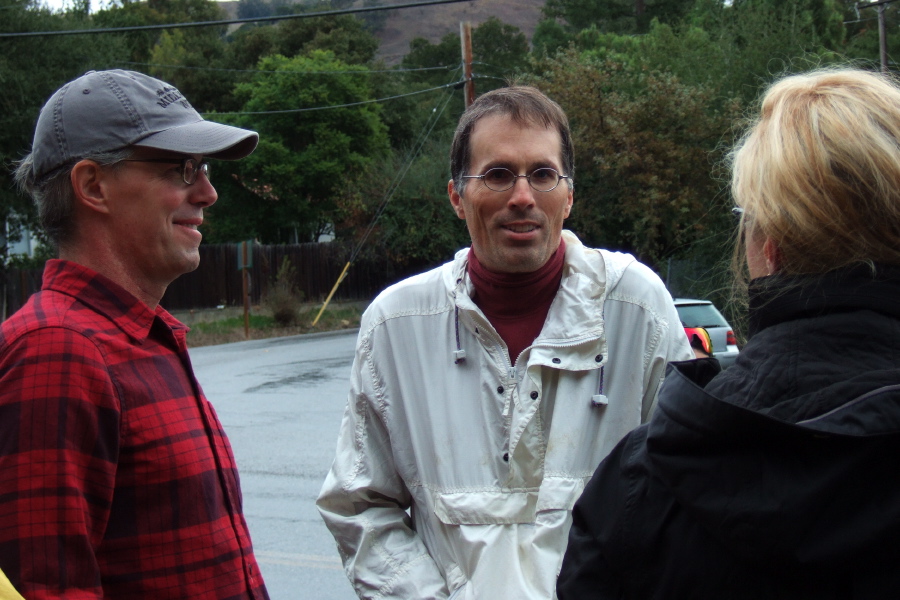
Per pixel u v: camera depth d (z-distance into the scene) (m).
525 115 2.03
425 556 2.08
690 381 1.14
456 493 2.03
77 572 1.51
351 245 29.70
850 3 39.50
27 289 22.33
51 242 1.89
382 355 2.18
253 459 7.43
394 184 28.94
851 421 1.01
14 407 1.52
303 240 39.88
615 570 1.20
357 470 2.18
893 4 31.03
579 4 58.94
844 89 1.15
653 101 19.97
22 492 1.48
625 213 20.09
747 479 1.05
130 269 1.86
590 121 20.62
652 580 1.16
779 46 21.25
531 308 2.12
